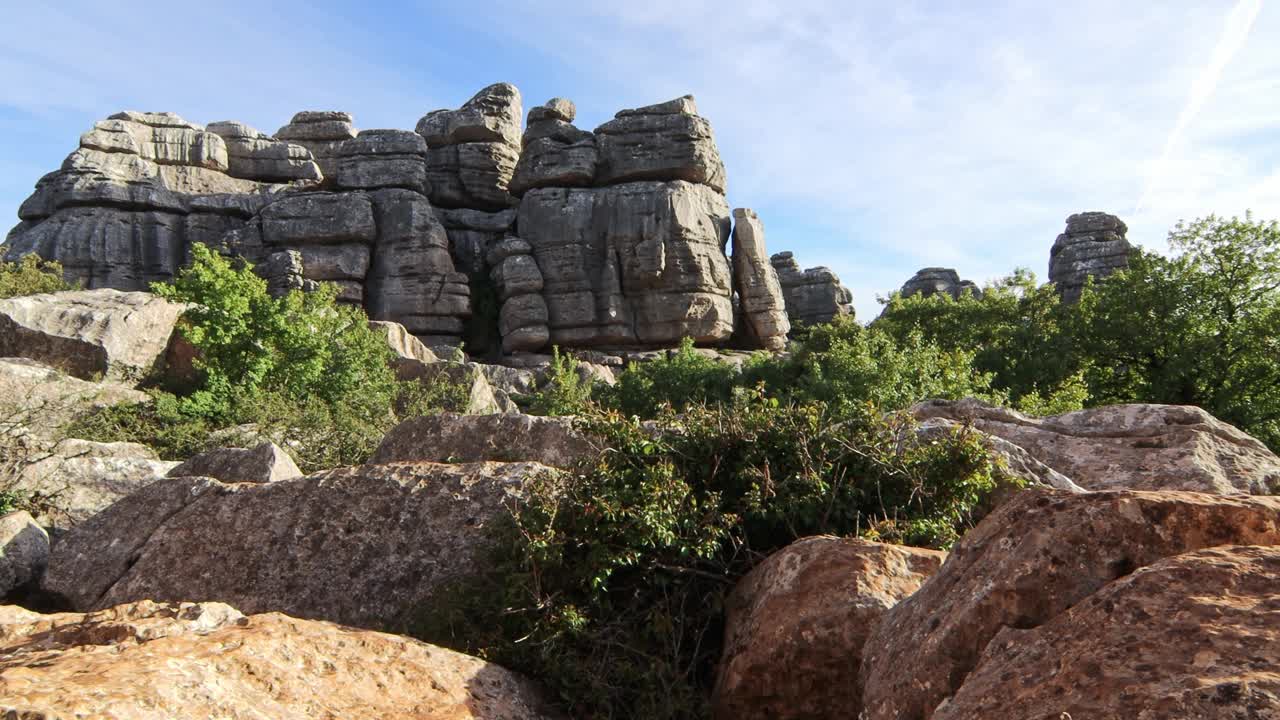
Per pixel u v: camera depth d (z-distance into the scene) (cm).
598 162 5744
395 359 2630
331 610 491
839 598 361
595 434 525
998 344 3906
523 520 453
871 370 2353
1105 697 190
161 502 576
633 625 428
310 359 2269
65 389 1669
